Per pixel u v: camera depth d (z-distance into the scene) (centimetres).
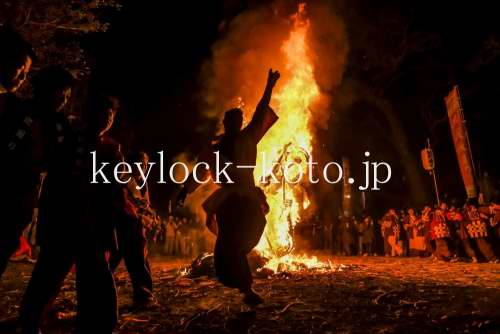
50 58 1083
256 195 369
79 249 304
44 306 305
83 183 313
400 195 2777
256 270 736
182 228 1908
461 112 1182
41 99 304
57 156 307
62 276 310
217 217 371
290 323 377
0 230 278
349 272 814
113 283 306
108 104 356
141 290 454
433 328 354
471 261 1227
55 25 1058
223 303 469
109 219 332
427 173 2625
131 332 355
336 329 356
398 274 782
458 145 1205
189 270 775
